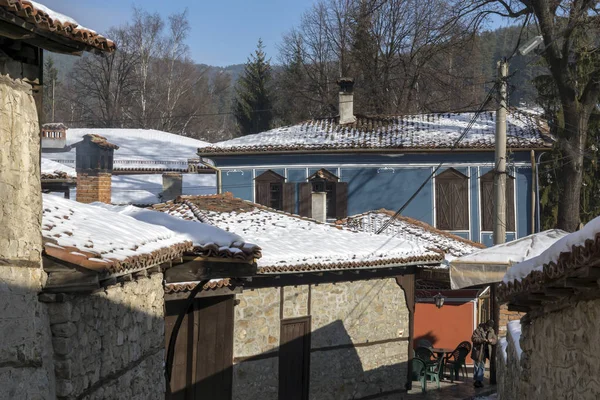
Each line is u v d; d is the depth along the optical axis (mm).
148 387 7973
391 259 15539
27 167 5652
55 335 5777
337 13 45938
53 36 5555
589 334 5914
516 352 10406
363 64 43219
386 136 26609
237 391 13188
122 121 53094
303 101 48531
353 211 26125
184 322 12586
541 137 25203
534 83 29312
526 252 16031
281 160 26531
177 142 38062
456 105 44781
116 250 6367
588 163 28266
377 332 16312
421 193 25719
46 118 58781
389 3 41875
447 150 25078
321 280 14945
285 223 16375
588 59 26594
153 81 55125
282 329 14148
